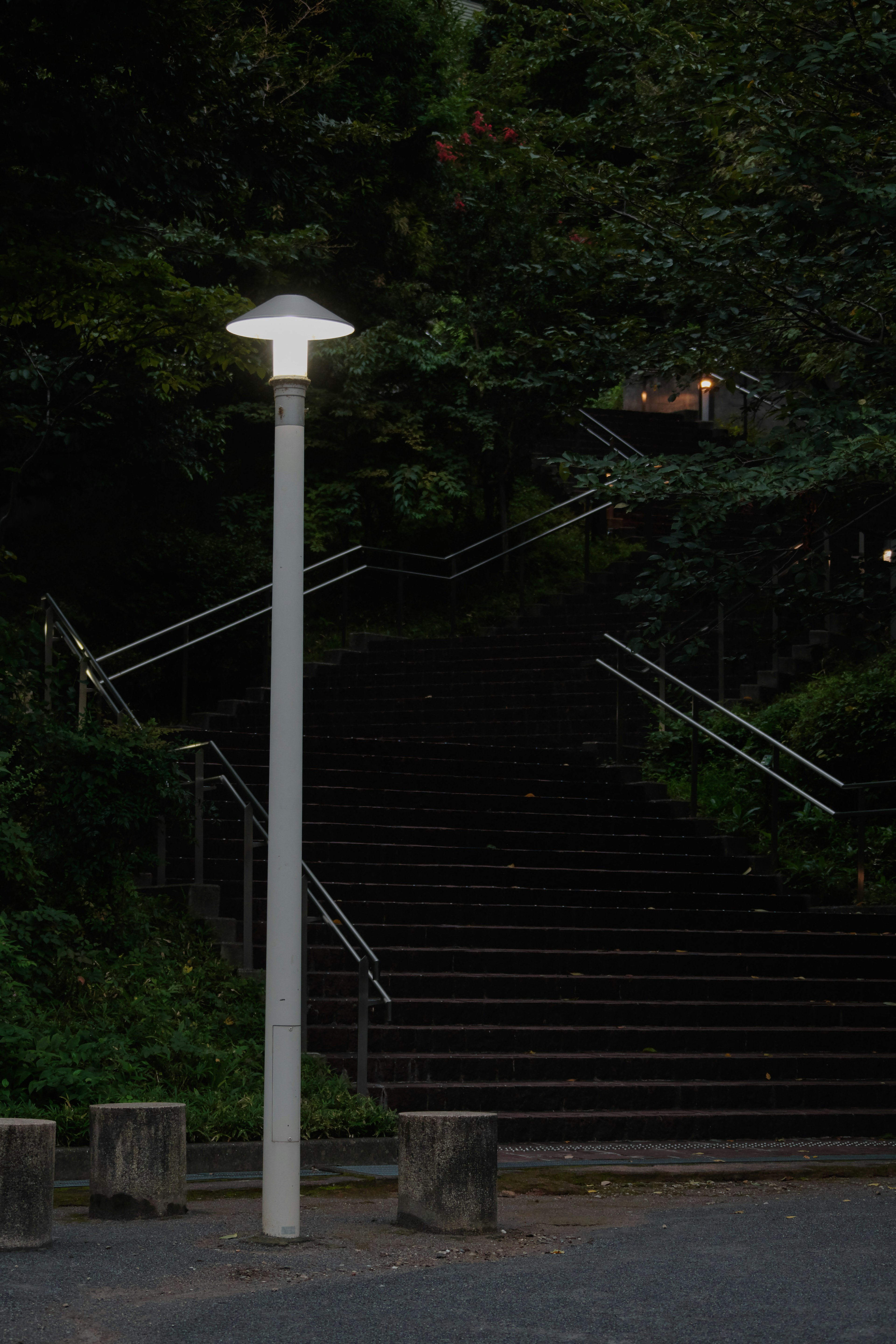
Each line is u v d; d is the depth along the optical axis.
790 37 13.01
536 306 21.62
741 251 13.13
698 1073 10.03
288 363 6.64
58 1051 8.43
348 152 15.25
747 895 13.09
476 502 24.00
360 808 13.03
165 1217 6.56
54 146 11.62
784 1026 10.90
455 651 19.03
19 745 10.80
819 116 12.71
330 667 18.78
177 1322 4.82
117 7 10.59
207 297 11.36
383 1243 6.07
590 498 23.38
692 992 11.04
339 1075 9.27
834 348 14.97
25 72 11.13
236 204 13.48
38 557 18.97
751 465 15.08
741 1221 6.59
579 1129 9.10
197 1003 9.80
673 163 17.33
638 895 12.56
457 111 24.92
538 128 17.16
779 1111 9.67
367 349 21.30
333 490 21.53
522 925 11.70
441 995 10.39
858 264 12.59
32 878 9.95
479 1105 9.24
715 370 15.04
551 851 13.28
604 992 10.80
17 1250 5.81
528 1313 4.96
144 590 18.78
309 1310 5.00
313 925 10.65
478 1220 6.29
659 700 15.45
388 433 21.48
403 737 17.45
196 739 13.58
